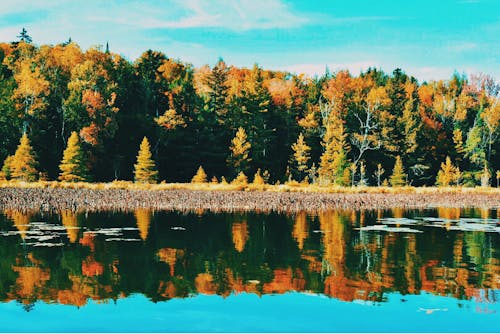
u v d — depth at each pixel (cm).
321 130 8419
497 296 1236
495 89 10031
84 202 3609
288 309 1123
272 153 8406
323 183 6881
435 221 2861
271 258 1689
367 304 1163
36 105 6444
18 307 1122
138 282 1345
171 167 7412
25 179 5434
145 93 7894
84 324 1019
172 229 2366
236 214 3091
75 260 1616
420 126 8538
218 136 7881
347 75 9006
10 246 1852
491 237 2206
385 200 4331
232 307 1134
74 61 7625
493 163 9256
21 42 8050
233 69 11475
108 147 7075
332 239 2112
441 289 1297
